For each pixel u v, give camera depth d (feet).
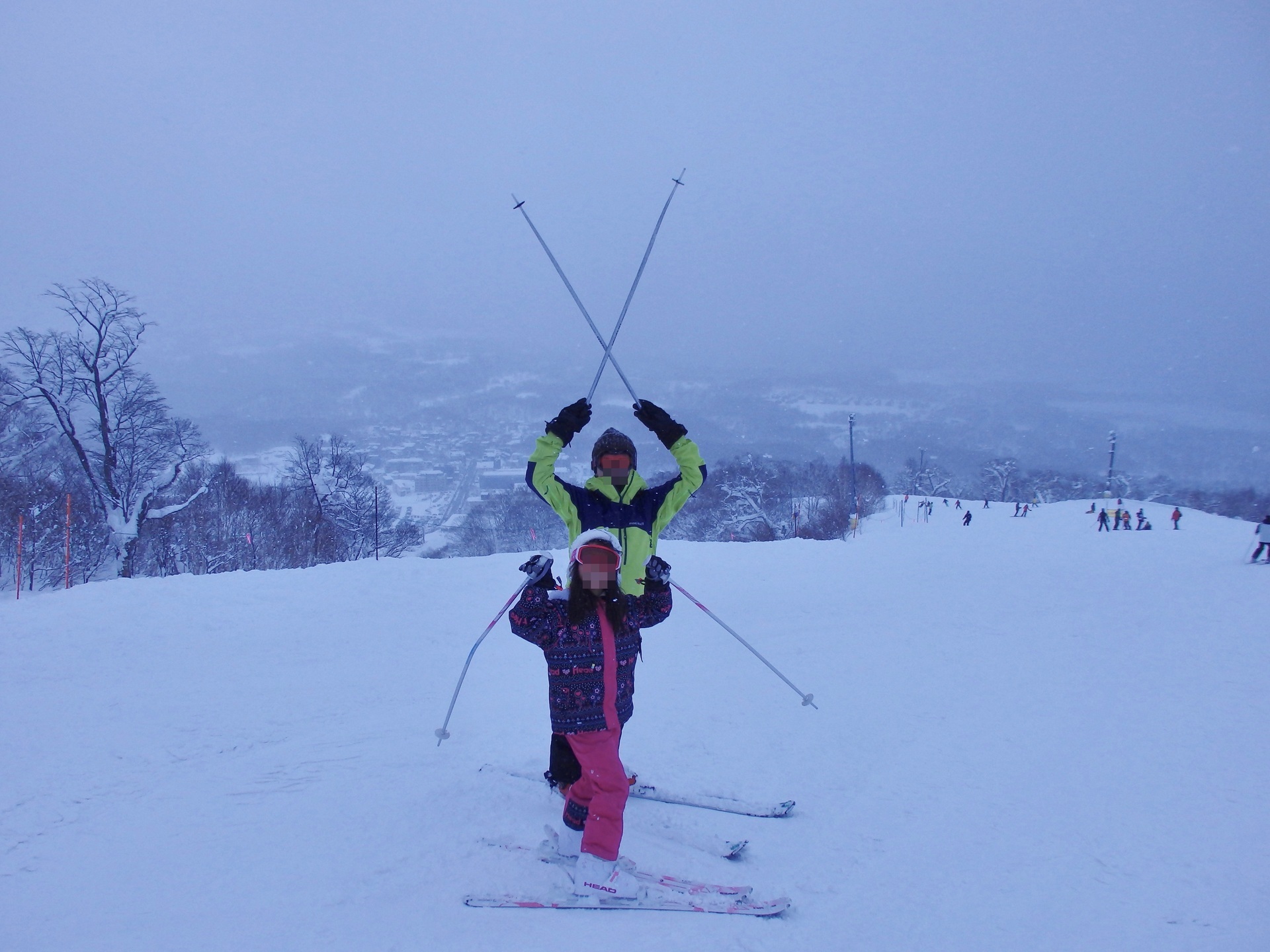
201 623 25.04
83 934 7.62
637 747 13.79
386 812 10.75
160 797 11.48
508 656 22.08
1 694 17.35
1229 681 18.99
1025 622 27.81
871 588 36.91
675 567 44.04
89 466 75.61
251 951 7.27
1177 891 8.72
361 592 30.78
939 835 10.23
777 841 10.02
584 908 8.15
